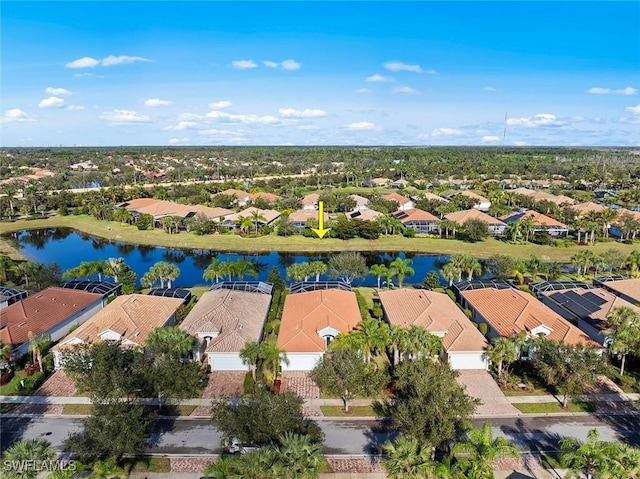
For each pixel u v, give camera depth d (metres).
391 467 31.28
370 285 87.12
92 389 40.47
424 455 31.69
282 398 36.88
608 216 123.56
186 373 44.16
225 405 38.06
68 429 42.50
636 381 50.47
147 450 39.28
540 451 39.34
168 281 82.88
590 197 176.50
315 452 31.36
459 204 162.75
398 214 148.00
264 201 160.38
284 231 123.19
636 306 62.56
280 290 76.44
